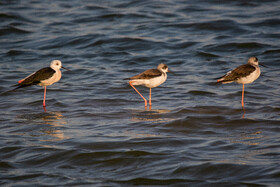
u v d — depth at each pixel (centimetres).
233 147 1075
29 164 1009
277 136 1150
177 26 2786
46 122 1327
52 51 2392
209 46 2391
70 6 3391
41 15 3153
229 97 1596
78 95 1669
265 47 2325
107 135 1193
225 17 2925
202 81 1844
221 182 884
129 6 3338
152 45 2458
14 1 3578
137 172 952
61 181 913
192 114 1377
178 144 1109
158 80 1516
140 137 1167
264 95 1605
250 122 1280
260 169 927
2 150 1084
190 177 915
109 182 905
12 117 1387
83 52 2372
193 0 3434
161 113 1408
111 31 2717
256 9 3127
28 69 2052
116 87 1777
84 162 1016
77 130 1245
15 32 2755
